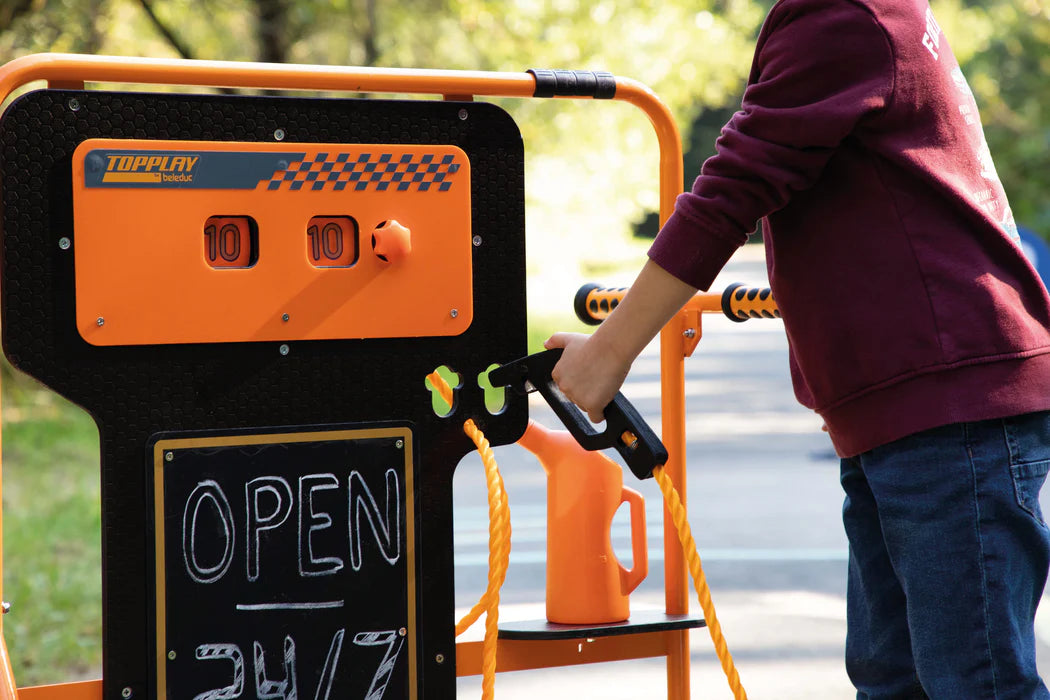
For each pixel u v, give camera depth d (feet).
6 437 37.22
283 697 9.11
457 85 9.48
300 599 9.12
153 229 8.65
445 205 9.45
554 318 71.10
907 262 7.75
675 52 47.85
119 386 8.66
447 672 9.62
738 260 99.40
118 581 8.70
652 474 8.68
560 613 10.59
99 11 40.34
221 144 8.78
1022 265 7.88
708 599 8.86
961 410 7.63
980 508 7.66
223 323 8.85
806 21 7.75
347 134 9.15
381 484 9.35
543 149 50.88
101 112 8.50
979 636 7.64
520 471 33.60
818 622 19.88
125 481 8.71
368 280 9.24
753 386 52.34
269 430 9.03
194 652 8.86
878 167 7.80
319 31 43.78
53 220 8.44
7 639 19.26
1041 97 71.87
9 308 8.37
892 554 8.00
